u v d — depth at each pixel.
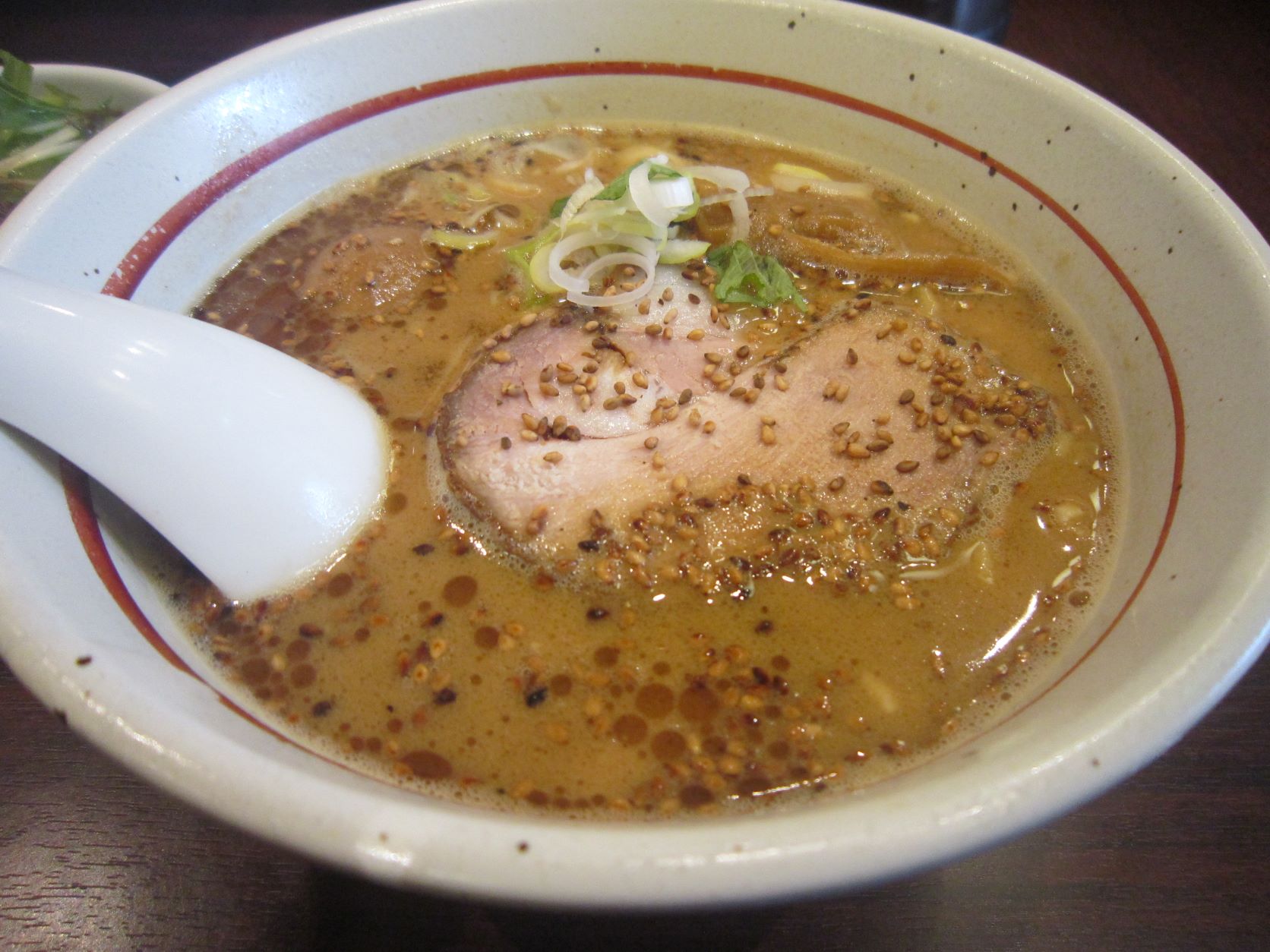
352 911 0.13
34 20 0.27
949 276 0.17
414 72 0.18
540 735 0.12
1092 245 0.16
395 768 0.12
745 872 0.09
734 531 0.14
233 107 0.16
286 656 0.13
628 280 0.17
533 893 0.08
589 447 0.15
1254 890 0.13
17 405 0.12
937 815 0.09
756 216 0.18
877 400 0.15
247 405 0.13
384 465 0.15
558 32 0.18
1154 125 0.23
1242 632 0.10
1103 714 0.09
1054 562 0.14
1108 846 0.13
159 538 0.13
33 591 0.10
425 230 0.18
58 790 0.14
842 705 0.12
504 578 0.14
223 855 0.13
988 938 0.13
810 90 0.18
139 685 0.10
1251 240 0.13
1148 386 0.14
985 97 0.17
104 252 0.15
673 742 0.12
